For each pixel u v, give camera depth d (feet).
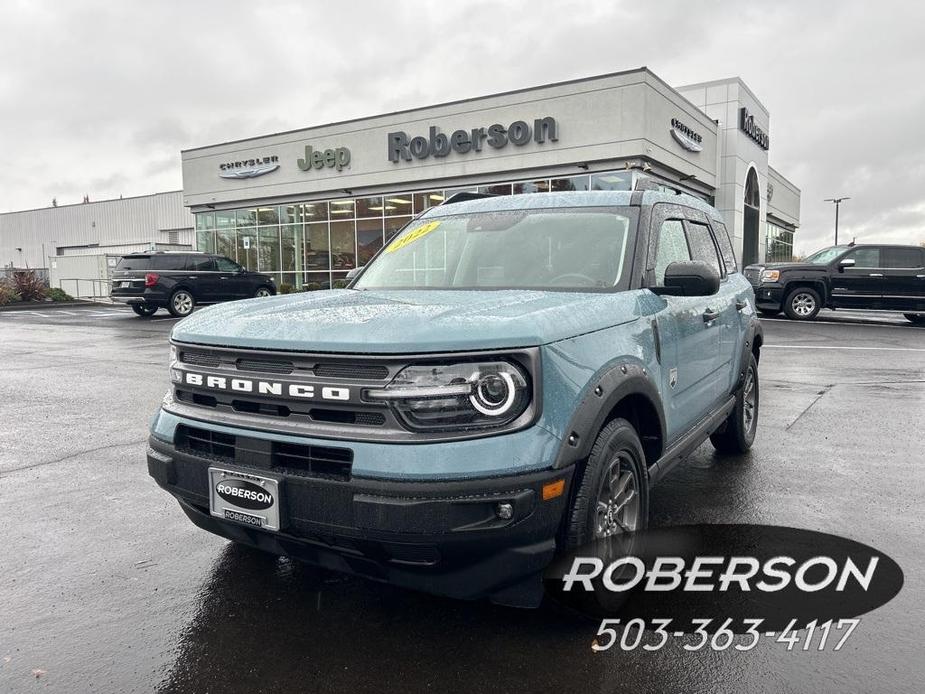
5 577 11.29
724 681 8.27
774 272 58.75
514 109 78.18
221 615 9.97
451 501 7.68
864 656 8.77
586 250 11.93
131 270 64.85
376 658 8.82
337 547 8.43
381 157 89.45
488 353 7.93
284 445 8.55
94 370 33.71
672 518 13.43
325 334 8.35
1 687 8.32
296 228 100.83
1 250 201.26
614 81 72.02
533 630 9.45
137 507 14.49
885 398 25.77
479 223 13.50
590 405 8.66
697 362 13.15
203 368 9.43
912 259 55.57
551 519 8.23
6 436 20.66
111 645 9.23
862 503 14.33
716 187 93.40
